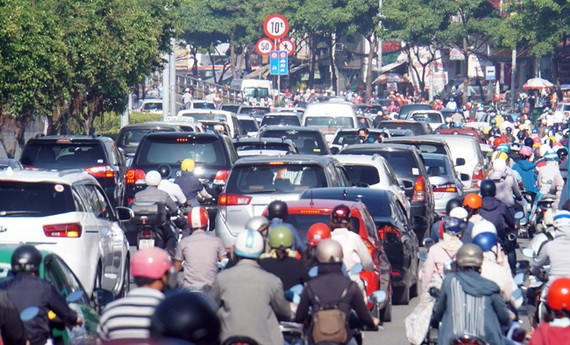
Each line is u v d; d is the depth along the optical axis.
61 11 77.06
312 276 24.73
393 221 39.25
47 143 56.75
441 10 197.12
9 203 33.22
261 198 42.97
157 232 40.22
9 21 59.03
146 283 19.47
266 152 64.25
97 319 25.05
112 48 80.56
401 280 39.03
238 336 20.95
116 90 84.38
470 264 23.28
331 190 39.81
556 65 177.25
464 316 22.89
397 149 58.41
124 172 60.97
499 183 46.66
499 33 175.88
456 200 33.12
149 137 57.81
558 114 130.62
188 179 48.81
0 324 19.97
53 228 32.88
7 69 61.50
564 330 20.64
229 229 43.19
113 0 81.19
